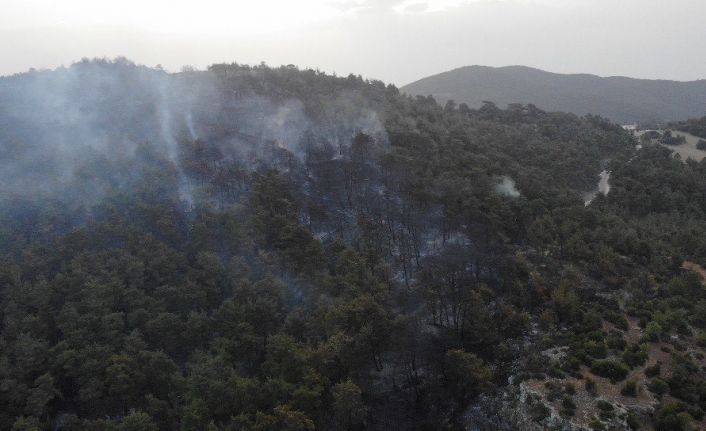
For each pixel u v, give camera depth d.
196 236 58.06
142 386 43.00
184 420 38.19
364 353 46.03
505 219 69.25
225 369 43.12
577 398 40.69
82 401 43.56
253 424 38.22
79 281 50.00
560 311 52.81
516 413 42.00
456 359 46.22
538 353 47.72
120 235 57.19
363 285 54.19
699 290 54.84
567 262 63.12
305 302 53.91
